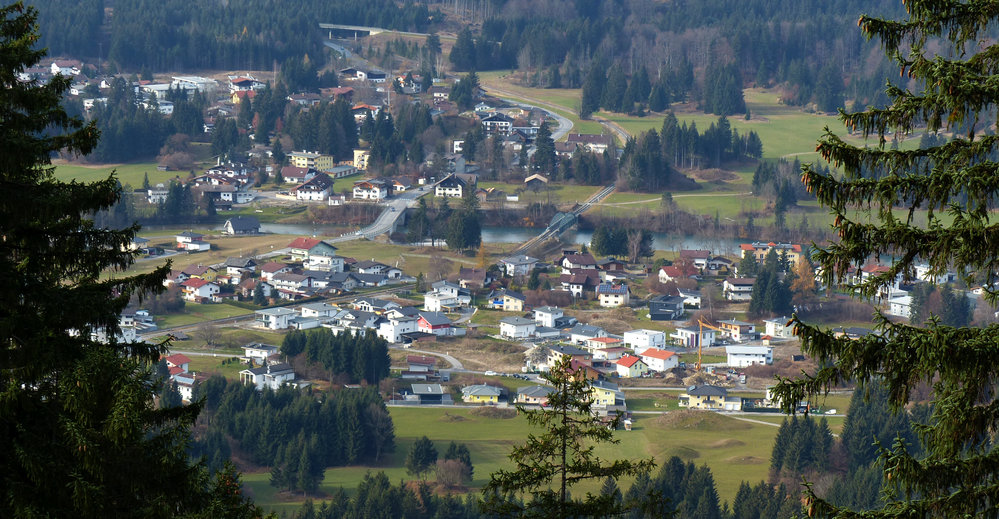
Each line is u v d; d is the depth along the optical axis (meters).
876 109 54.09
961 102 50.53
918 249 51.50
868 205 53.19
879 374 50.81
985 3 51.41
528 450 75.38
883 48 54.41
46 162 69.94
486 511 74.44
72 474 59.25
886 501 50.53
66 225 71.38
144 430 66.38
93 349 66.06
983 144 50.66
